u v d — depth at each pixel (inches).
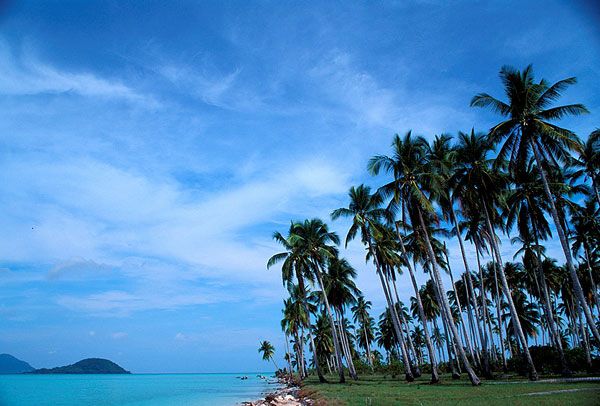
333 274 2299.5
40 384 4382.4
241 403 1851.6
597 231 1627.7
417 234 1695.4
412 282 1517.0
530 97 1181.1
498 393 942.4
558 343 1380.4
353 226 1658.5
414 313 2817.4
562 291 2250.2
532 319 2341.3
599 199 1421.0
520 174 1402.6
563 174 1513.3
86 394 2709.2
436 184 1336.1
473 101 1248.2
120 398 2330.2
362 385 1592.0
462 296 2605.8
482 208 1417.3
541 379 1204.5
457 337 1236.5
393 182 1418.6
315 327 3435.0
